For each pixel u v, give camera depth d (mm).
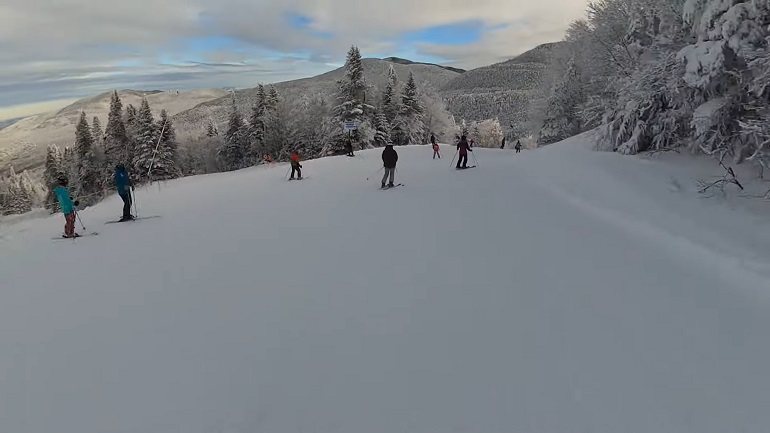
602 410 3514
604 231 8773
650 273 6406
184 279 7082
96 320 5641
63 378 4293
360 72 52594
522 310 5359
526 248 7820
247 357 4516
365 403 3691
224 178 25688
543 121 40406
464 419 3451
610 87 19469
